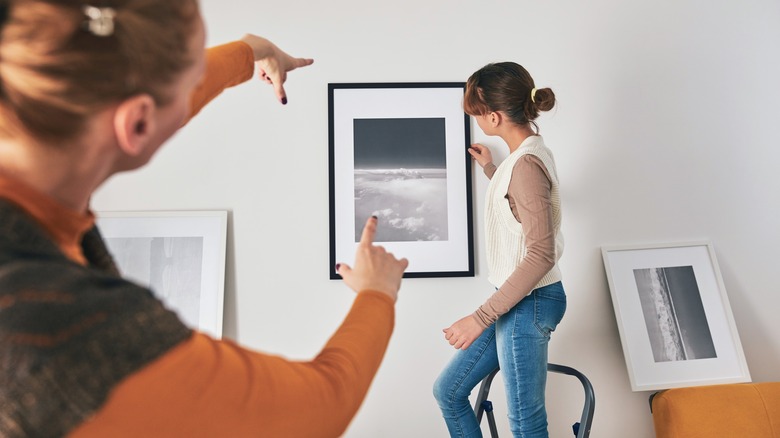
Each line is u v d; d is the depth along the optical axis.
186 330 0.55
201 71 0.63
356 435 2.64
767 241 2.78
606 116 2.73
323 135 2.65
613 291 2.68
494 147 2.69
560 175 2.72
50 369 0.47
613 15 2.74
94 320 0.49
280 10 2.65
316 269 2.64
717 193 2.77
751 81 2.79
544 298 2.16
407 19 2.68
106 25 0.52
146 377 0.50
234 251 2.62
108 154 0.59
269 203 2.63
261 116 2.64
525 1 2.71
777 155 2.79
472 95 2.23
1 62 0.53
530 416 2.13
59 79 0.52
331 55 2.66
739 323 2.76
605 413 2.71
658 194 2.75
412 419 2.64
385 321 0.73
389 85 2.65
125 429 0.51
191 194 2.61
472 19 2.70
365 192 2.65
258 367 0.58
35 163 0.57
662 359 2.65
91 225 0.71
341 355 0.66
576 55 2.72
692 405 2.42
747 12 2.79
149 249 2.57
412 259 2.66
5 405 0.47
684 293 2.70
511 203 2.18
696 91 2.77
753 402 2.42
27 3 0.52
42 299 0.48
